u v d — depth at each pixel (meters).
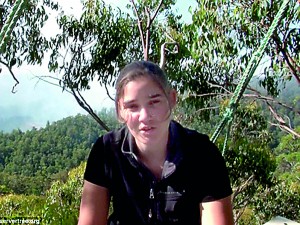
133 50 6.43
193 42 4.73
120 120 0.97
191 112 5.57
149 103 0.93
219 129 1.45
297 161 8.11
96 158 1.02
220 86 5.32
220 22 4.53
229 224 0.98
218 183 0.99
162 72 0.94
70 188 4.96
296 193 7.65
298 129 5.85
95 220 1.02
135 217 1.00
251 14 4.27
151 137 0.94
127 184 0.99
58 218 3.92
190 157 0.97
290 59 4.61
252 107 5.74
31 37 5.72
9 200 4.43
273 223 2.19
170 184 0.97
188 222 0.99
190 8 4.65
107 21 6.23
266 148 5.87
